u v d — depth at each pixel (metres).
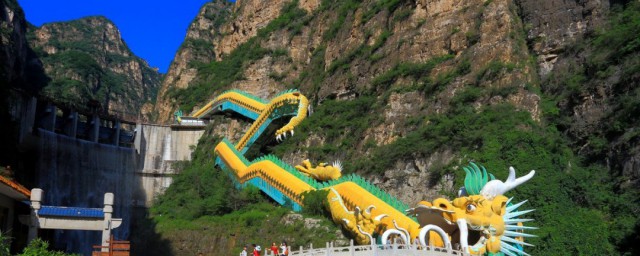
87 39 193.00
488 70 58.62
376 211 44.59
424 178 53.00
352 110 69.06
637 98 47.78
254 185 66.44
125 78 188.62
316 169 60.00
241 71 100.00
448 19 66.19
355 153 62.91
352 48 78.38
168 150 91.25
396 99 63.41
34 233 39.53
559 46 58.94
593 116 51.31
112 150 83.94
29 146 71.38
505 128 52.09
